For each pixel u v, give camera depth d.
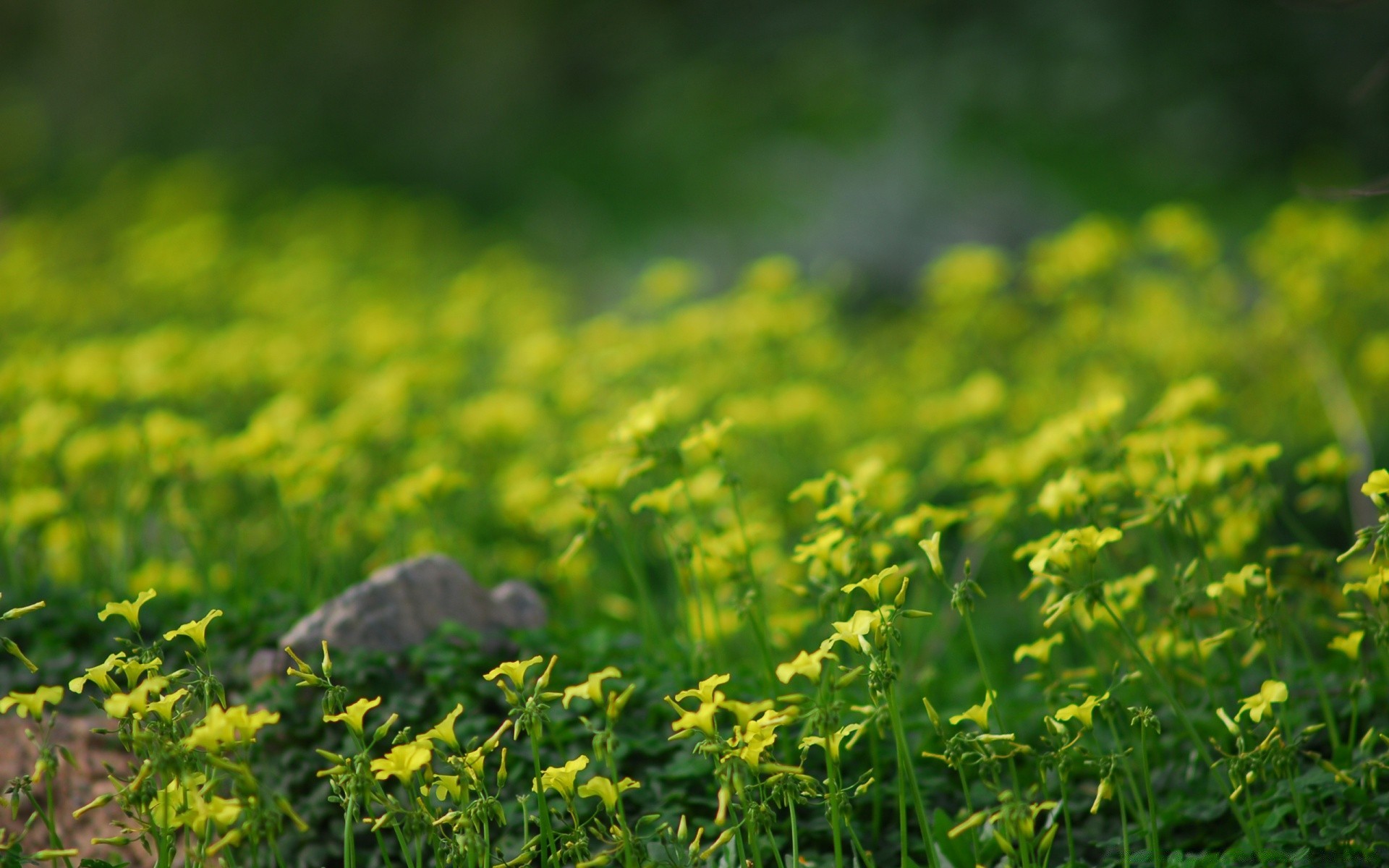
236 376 8.49
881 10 18.27
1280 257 8.15
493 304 11.38
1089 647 4.55
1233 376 8.21
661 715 4.53
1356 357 7.89
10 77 23.81
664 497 4.78
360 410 7.08
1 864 3.38
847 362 10.06
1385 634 3.79
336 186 19.61
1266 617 4.04
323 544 6.03
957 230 14.14
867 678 3.68
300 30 22.31
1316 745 4.46
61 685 4.87
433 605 5.01
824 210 14.77
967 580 3.62
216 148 21.33
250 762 4.39
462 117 20.19
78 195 19.56
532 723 3.38
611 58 20.20
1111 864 3.90
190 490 6.46
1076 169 15.14
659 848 3.72
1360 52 15.94
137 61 23.08
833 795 3.47
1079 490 4.48
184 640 4.99
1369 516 6.30
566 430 8.13
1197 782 4.34
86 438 6.22
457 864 3.59
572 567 6.25
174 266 11.93
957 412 7.32
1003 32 17.03
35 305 10.98
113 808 4.49
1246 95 15.89
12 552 5.96
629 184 17.00
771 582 6.27
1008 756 3.67
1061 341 8.84
